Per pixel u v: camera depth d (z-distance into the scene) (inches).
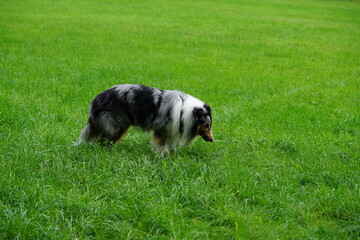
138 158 307.7
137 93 319.6
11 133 337.4
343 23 1332.4
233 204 258.1
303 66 727.7
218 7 1621.6
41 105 424.5
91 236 218.5
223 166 303.9
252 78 624.4
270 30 1122.7
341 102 511.2
